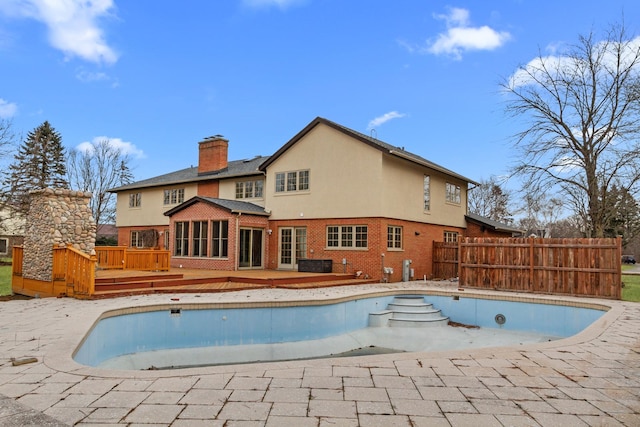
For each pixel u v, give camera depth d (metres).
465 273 14.58
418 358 5.80
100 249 15.72
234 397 4.16
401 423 3.59
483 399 4.21
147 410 3.78
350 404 4.03
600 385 4.70
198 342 9.52
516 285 13.68
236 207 18.20
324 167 17.70
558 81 19.30
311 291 12.78
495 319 12.39
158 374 4.86
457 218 22.22
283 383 4.63
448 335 11.46
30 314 8.30
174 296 11.23
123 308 8.75
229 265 17.69
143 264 15.90
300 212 18.31
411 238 18.06
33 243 12.37
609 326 8.26
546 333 11.66
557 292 13.05
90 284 10.32
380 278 15.94
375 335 11.59
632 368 5.39
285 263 18.73
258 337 10.02
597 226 18.84
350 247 16.78
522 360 5.74
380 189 16.06
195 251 19.23
